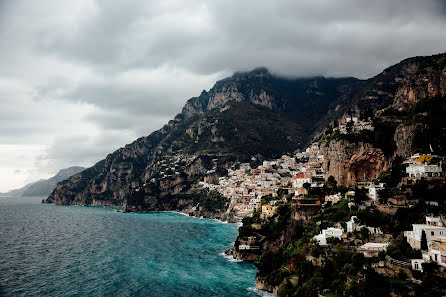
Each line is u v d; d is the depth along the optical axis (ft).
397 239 359.87
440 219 341.41
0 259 602.03
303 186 613.93
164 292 439.63
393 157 560.20
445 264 289.12
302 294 357.61
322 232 428.56
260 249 580.71
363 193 467.52
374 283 304.50
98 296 429.38
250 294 430.20
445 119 513.86
